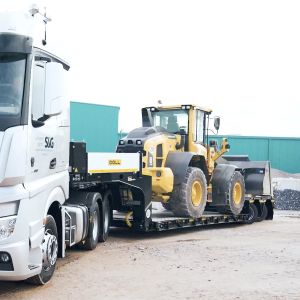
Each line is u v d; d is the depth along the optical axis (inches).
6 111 232.4
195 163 539.8
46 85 244.2
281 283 279.1
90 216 371.6
